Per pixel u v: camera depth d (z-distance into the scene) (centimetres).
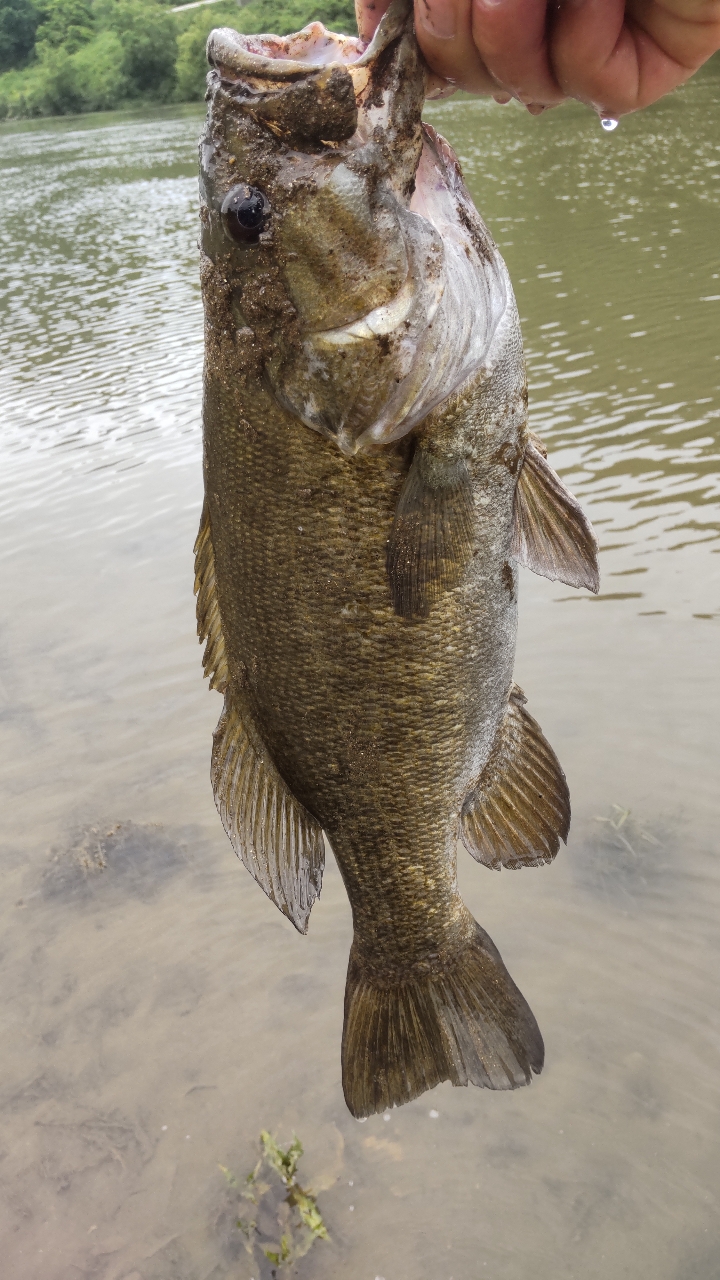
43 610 139
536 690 110
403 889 48
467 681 42
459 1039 51
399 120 35
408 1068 51
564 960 88
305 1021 86
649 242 241
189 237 340
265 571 40
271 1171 75
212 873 100
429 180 38
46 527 158
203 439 40
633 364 173
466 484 39
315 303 36
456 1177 74
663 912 89
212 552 42
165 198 432
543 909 92
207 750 115
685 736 103
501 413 39
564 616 120
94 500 163
